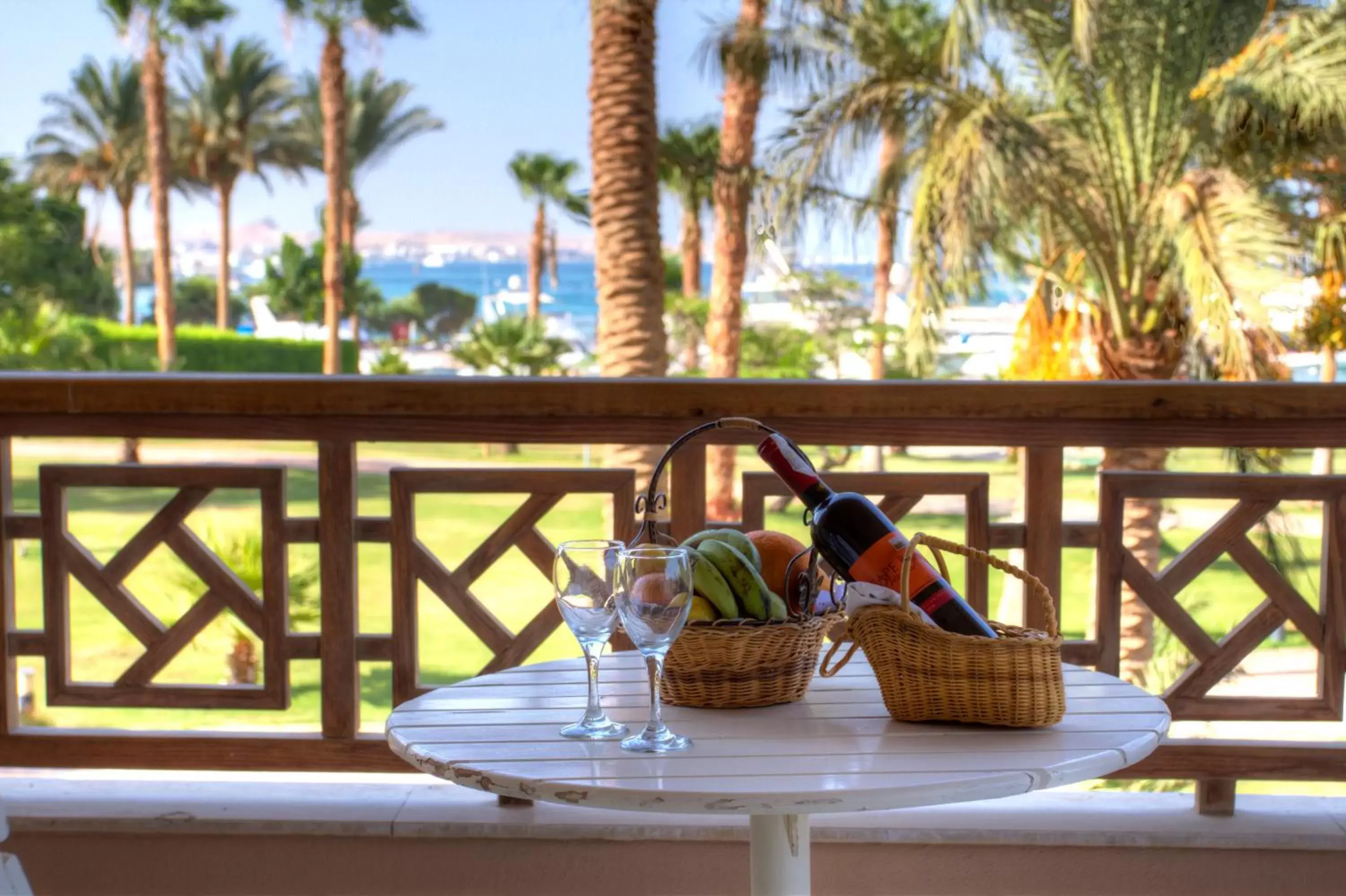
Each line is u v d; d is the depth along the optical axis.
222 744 2.14
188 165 38.72
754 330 23.52
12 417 2.09
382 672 11.03
